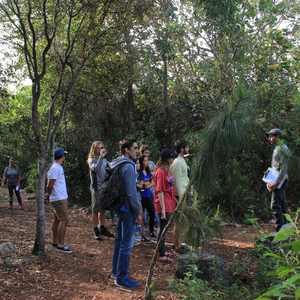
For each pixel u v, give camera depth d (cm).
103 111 1170
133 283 481
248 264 511
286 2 948
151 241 704
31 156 1645
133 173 468
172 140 1112
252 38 961
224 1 899
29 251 602
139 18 669
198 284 375
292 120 951
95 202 712
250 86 896
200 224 391
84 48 629
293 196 1042
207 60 984
